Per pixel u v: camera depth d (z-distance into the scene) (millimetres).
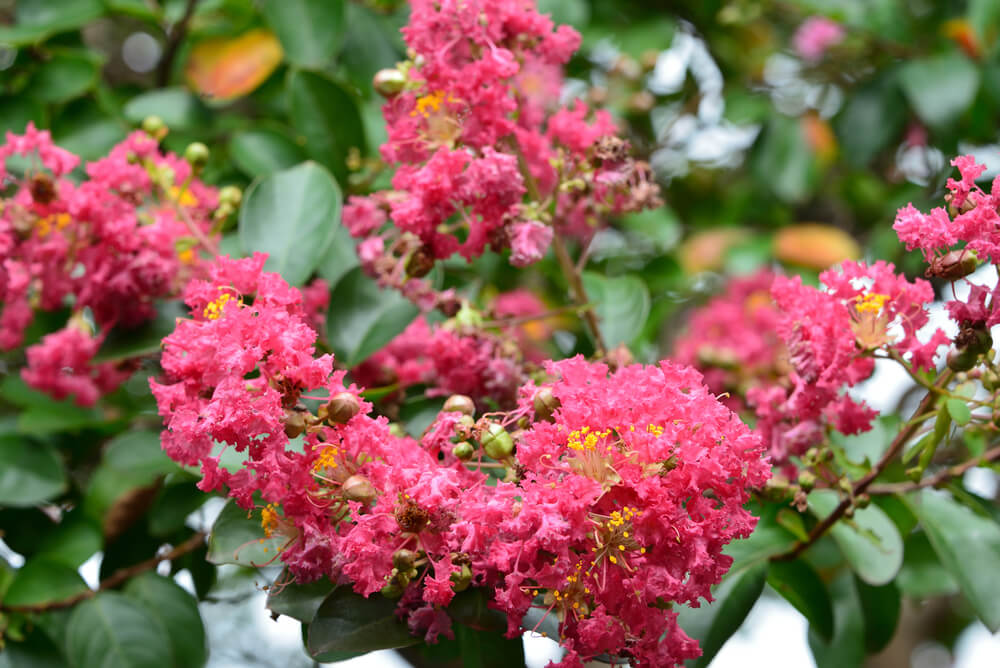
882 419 902
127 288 833
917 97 1098
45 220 832
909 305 787
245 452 774
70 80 948
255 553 779
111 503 897
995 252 762
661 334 1206
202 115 957
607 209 845
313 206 860
